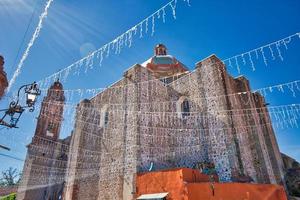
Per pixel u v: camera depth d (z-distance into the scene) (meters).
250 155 21.30
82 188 21.28
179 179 14.66
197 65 24.16
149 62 30.27
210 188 13.80
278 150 25.42
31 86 8.95
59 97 21.41
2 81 7.88
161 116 21.39
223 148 19.30
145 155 18.61
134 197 16.34
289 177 23.47
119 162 19.12
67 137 31.33
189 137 21.25
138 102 20.45
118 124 21.03
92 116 24.38
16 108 8.78
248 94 25.19
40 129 30.27
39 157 29.20
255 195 14.06
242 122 22.22
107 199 18.47
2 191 34.00
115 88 23.14
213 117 21.05
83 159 22.78
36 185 28.11
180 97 24.09
